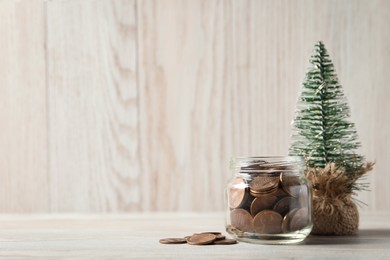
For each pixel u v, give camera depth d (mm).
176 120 906
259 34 897
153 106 908
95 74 912
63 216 896
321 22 892
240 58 899
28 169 919
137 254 660
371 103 889
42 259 649
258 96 899
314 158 728
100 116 913
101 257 650
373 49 887
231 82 901
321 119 726
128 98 910
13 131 918
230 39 900
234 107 901
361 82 889
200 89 904
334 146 725
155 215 893
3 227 813
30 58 915
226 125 903
